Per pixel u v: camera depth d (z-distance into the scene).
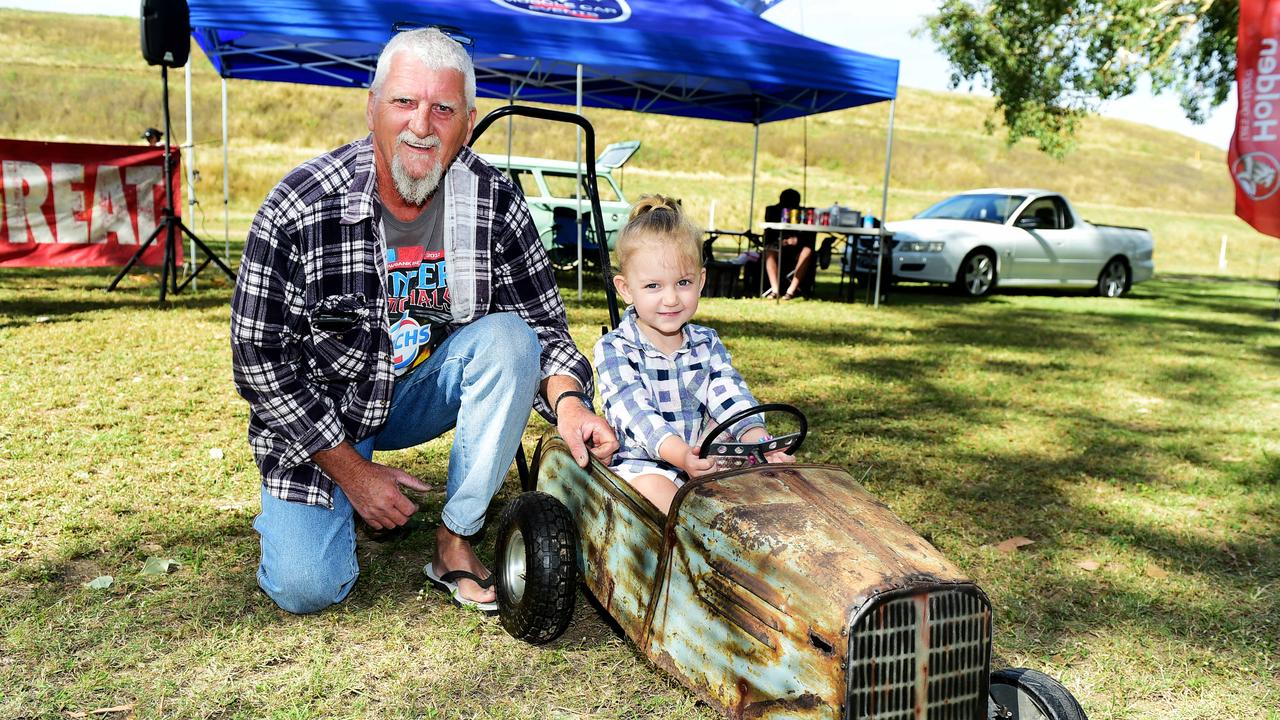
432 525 3.95
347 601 3.20
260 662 2.75
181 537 3.63
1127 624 3.34
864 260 13.99
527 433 5.55
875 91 10.76
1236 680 2.99
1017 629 3.27
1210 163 59.09
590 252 13.63
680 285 2.97
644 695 2.71
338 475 2.86
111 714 2.46
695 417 3.17
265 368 2.76
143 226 10.32
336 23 8.34
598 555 2.88
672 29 9.86
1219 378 8.62
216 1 8.33
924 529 4.23
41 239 9.89
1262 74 9.78
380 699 2.62
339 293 2.84
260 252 2.71
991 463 5.37
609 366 3.05
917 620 1.99
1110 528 4.37
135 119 34.41
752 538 2.22
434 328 3.05
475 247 3.04
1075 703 2.12
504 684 2.73
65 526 3.63
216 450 4.66
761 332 9.59
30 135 31.95
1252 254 33.50
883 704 1.97
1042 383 7.87
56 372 6.14
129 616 2.98
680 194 30.31
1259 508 4.77
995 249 15.45
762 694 2.14
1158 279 23.33
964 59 19.12
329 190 2.76
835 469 2.60
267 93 38.69
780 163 40.62
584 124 3.41
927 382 7.59
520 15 9.05
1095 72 17.52
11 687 2.56
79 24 50.28
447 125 2.67
